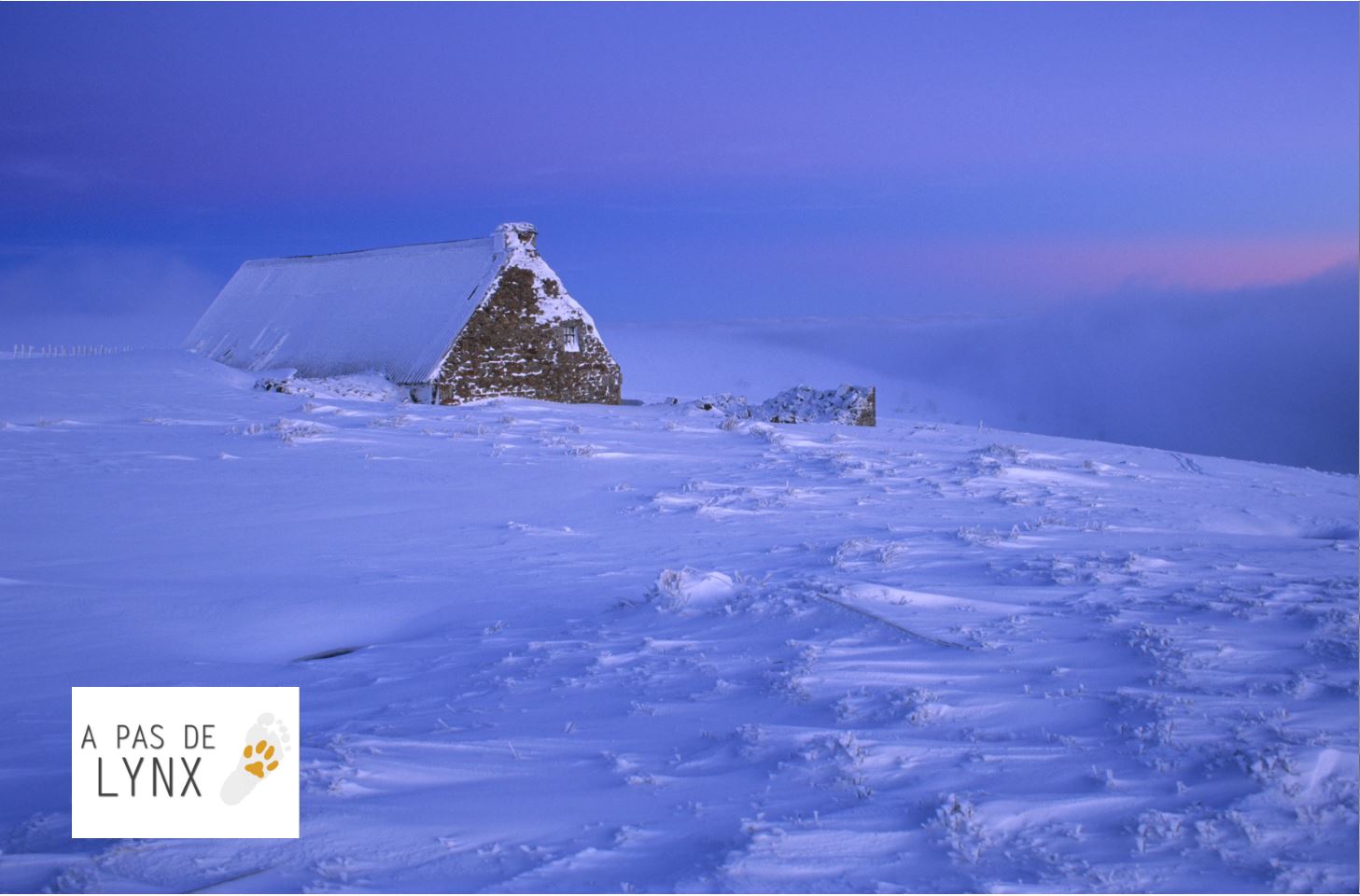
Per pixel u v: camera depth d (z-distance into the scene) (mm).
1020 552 12852
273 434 25406
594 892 4508
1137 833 4973
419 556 14250
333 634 11008
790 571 11914
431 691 8398
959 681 7516
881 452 26031
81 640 10289
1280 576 10953
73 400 32656
